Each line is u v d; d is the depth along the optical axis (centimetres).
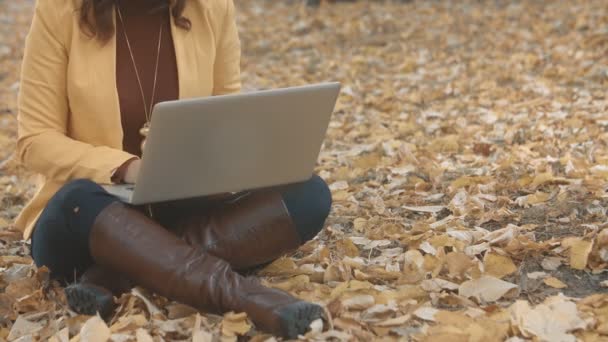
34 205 303
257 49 858
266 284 301
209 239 289
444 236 329
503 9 930
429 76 691
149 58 303
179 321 269
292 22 972
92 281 284
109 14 290
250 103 257
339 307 267
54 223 275
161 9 303
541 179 397
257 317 255
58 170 288
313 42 859
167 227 307
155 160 256
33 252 296
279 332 250
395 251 333
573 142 472
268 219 289
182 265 264
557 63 684
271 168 276
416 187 414
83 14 290
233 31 323
